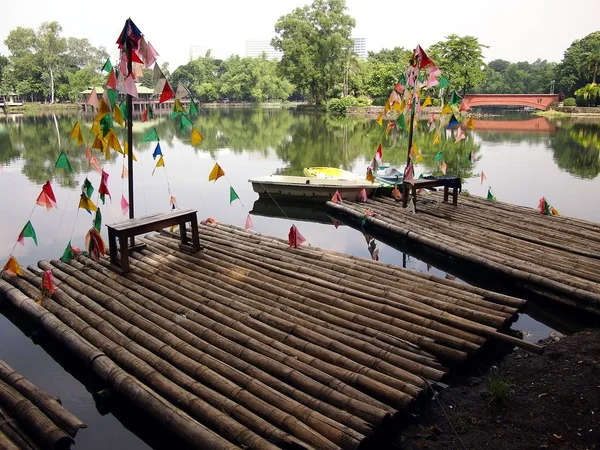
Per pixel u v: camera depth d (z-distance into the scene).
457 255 9.32
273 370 5.35
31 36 60.09
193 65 80.19
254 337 6.00
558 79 65.38
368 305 6.86
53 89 60.41
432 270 9.68
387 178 16.22
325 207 15.01
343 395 4.88
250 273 8.02
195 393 5.00
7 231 12.34
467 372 5.84
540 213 12.12
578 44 64.44
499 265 8.57
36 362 6.42
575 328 7.15
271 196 15.84
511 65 85.88
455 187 12.74
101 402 5.49
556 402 5.02
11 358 6.50
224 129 40.84
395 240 11.73
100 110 7.84
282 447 4.32
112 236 8.16
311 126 43.75
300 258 8.83
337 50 58.75
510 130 38.59
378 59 72.06
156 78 8.34
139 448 4.98
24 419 4.63
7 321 7.43
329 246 11.38
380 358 5.61
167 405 4.77
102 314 6.63
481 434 4.70
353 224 13.30
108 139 8.20
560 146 29.38
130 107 8.63
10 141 29.86
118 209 14.63
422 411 5.12
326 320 6.50
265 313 6.57
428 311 6.63
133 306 6.86
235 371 5.26
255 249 9.27
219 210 15.01
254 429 4.48
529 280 8.08
